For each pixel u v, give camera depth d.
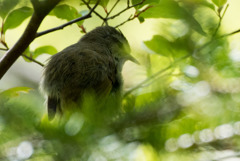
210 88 4.18
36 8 5.02
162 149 2.46
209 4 4.93
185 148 2.75
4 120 2.07
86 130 2.01
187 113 3.02
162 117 2.62
